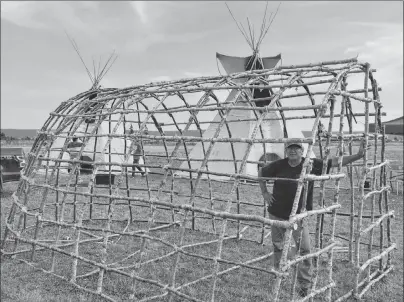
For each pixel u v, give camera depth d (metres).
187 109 5.96
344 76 5.44
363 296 5.82
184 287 6.06
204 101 6.06
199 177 5.38
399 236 8.92
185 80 6.94
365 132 5.68
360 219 5.75
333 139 7.41
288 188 5.61
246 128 14.37
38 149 7.71
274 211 5.81
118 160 15.83
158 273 6.64
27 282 6.22
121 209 11.61
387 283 6.32
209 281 6.38
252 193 14.44
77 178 9.41
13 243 8.09
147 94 6.86
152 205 5.62
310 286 5.15
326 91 4.84
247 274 6.70
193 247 8.12
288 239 4.30
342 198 13.06
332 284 5.25
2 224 9.46
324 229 9.43
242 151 14.38
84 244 8.24
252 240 8.73
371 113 6.50
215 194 14.01
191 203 5.31
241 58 14.29
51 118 8.02
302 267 5.50
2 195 13.20
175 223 9.77
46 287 6.06
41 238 8.49
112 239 8.64
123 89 7.53
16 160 14.78
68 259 7.25
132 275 5.50
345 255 7.71
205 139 5.52
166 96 6.55
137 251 7.66
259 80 6.48
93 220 10.24
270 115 14.36
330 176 4.94
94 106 8.06
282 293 5.89
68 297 5.69
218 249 4.90
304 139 4.57
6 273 6.56
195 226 9.90
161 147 32.56
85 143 6.85
